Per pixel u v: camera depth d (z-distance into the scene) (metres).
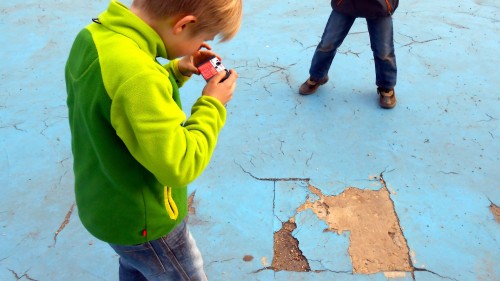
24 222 2.16
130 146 1.00
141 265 1.31
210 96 1.13
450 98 2.85
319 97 2.89
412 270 1.94
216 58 1.29
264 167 2.43
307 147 2.54
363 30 3.48
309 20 3.62
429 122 2.69
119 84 0.94
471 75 3.03
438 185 2.31
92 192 1.17
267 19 3.65
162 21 1.01
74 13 3.76
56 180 2.38
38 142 2.59
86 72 1.00
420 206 2.21
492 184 2.31
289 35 3.46
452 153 2.49
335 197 2.26
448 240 2.06
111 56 0.96
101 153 1.07
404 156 2.48
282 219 2.16
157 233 1.23
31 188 2.33
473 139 2.57
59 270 1.97
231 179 2.37
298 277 1.93
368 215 2.17
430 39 3.36
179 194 1.28
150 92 0.94
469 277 1.91
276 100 2.87
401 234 2.08
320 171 2.40
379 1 2.36
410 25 3.52
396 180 2.34
